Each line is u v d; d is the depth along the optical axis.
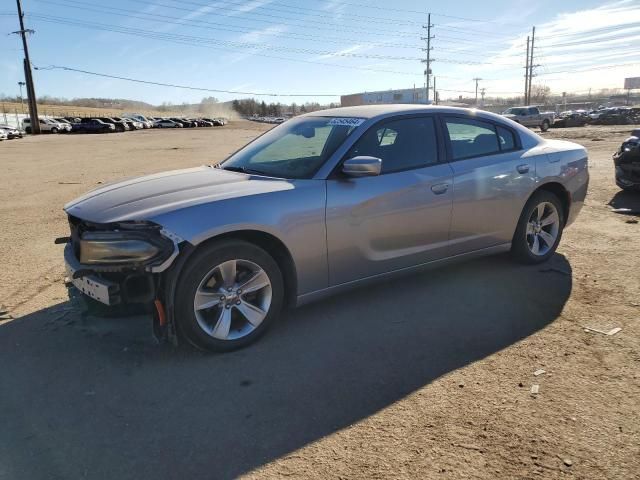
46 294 4.66
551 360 3.40
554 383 3.12
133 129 62.31
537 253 5.29
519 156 4.98
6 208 9.08
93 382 3.21
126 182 4.18
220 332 3.52
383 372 3.30
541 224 5.30
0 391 3.12
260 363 3.43
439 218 4.41
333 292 4.01
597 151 17.39
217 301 3.50
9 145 31.53
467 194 4.54
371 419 2.81
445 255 4.58
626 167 8.63
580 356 3.44
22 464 2.49
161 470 2.45
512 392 3.04
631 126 40.44
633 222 7.00
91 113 115.50
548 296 4.47
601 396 2.97
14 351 3.61
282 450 2.58
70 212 3.69
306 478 2.38
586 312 4.12
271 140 4.70
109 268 3.31
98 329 3.57
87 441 2.66
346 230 3.90
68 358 3.51
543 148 5.25
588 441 2.59
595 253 5.66
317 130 4.39
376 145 4.16
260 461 2.50
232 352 3.58
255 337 3.68
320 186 3.80
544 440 2.60
